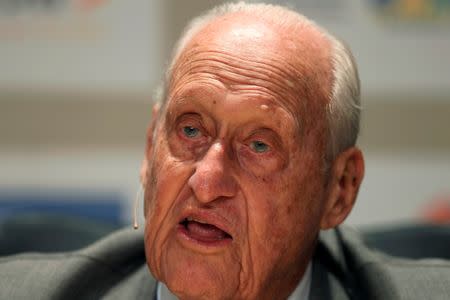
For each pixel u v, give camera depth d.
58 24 6.17
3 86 6.23
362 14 6.14
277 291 3.03
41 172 6.35
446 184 6.40
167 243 2.77
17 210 6.34
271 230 2.78
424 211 6.42
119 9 6.16
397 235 4.18
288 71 2.81
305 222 2.94
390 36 6.19
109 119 6.30
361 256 3.44
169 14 6.18
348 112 3.06
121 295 3.31
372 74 6.24
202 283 2.67
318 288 3.32
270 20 2.98
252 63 2.79
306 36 2.98
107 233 4.14
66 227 4.16
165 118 2.91
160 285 3.25
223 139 2.73
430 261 3.57
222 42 2.86
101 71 6.24
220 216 2.67
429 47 6.21
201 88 2.74
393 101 6.31
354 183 3.20
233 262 2.71
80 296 3.25
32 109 6.29
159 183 2.80
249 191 2.72
